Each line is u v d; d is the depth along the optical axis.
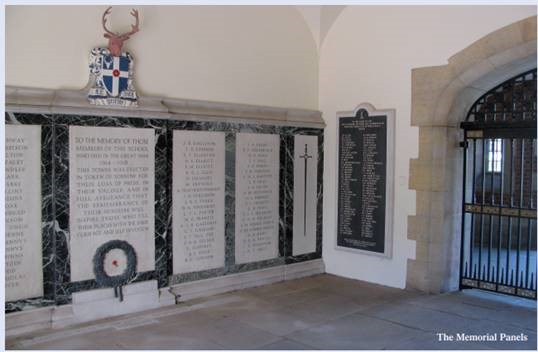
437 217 5.99
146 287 5.39
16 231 4.64
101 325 4.89
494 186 6.52
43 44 4.77
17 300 4.66
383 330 4.81
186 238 5.72
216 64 5.98
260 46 6.38
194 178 5.75
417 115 6.04
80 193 4.96
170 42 5.59
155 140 5.42
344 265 6.81
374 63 6.45
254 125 6.23
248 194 6.22
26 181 4.67
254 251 6.31
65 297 4.91
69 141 4.88
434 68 5.90
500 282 5.90
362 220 6.57
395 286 6.30
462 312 5.35
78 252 4.96
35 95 4.70
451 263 6.13
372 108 6.41
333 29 6.82
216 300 5.73
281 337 4.62
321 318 5.15
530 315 5.28
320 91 7.01
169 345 4.41
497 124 5.86
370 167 6.46
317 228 6.96
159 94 5.52
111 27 5.16
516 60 5.42
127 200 5.25
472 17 5.61
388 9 6.29
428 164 5.96
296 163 6.68
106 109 5.04
